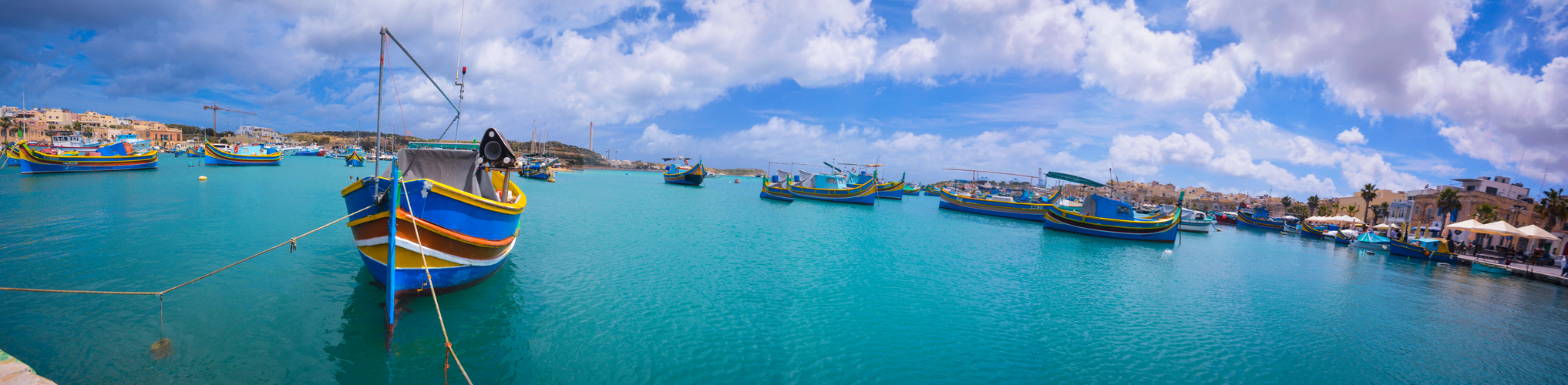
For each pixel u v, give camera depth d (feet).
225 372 29.43
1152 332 48.16
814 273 64.75
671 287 53.16
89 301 39.50
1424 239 134.92
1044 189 263.70
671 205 159.02
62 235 64.69
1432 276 100.32
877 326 45.19
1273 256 120.37
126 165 183.32
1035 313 52.39
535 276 54.03
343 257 55.01
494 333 37.45
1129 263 89.97
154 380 28.04
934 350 40.45
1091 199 135.13
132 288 43.29
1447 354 46.75
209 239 64.18
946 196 211.61
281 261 52.70
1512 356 47.14
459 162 45.27
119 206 92.17
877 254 82.28
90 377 28.09
